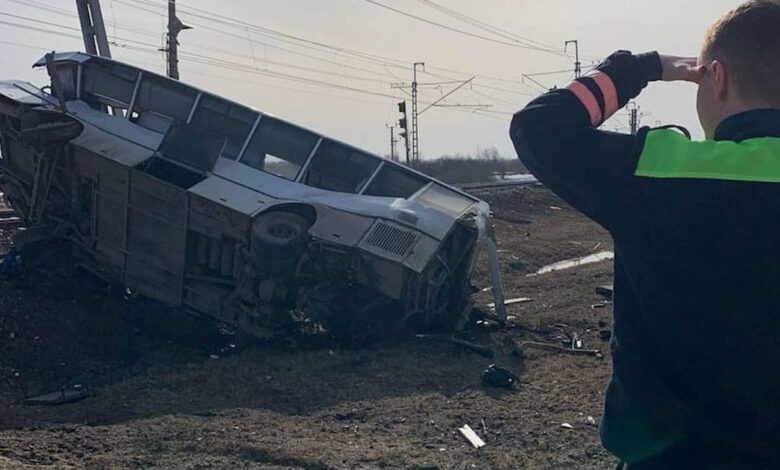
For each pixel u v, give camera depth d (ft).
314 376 32.07
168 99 41.88
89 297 42.04
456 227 39.88
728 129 5.72
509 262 76.59
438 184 42.22
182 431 24.81
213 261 39.45
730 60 5.75
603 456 23.89
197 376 31.81
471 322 41.70
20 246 41.93
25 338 36.19
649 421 5.70
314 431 25.55
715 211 5.36
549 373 33.63
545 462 23.30
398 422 26.99
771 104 5.67
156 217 39.70
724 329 5.32
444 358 35.35
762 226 5.29
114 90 42.68
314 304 37.32
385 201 39.73
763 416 5.28
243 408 27.84
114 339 39.27
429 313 38.22
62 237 42.75
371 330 37.88
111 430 24.98
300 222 37.58
